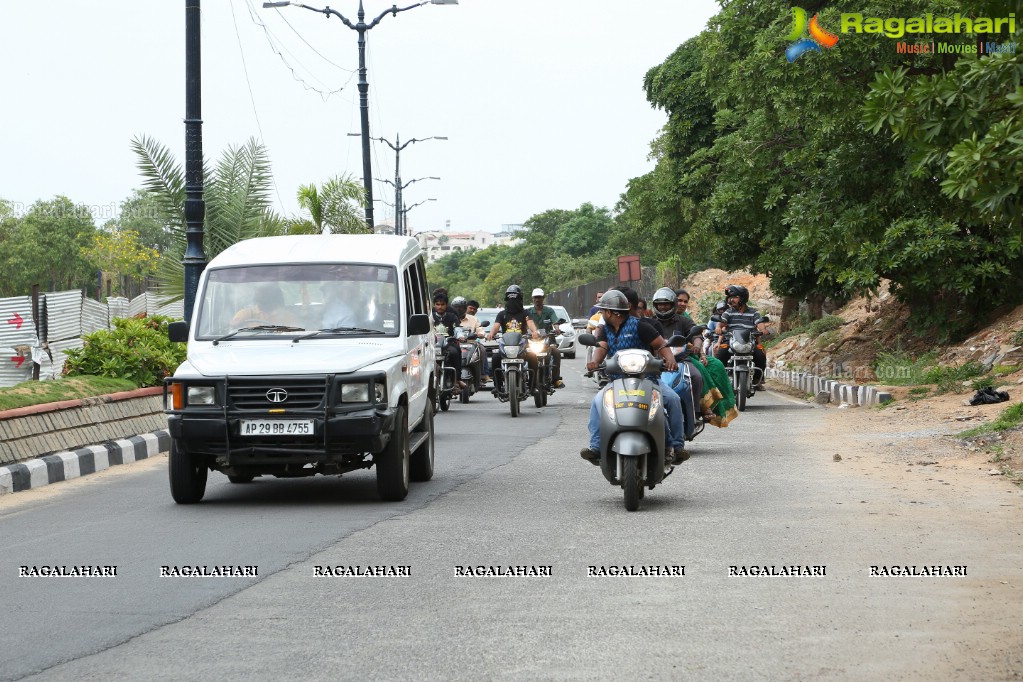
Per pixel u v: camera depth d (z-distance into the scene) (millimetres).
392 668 8195
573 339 67625
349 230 46938
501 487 17719
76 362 26078
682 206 58656
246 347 16906
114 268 108250
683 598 10234
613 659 8344
